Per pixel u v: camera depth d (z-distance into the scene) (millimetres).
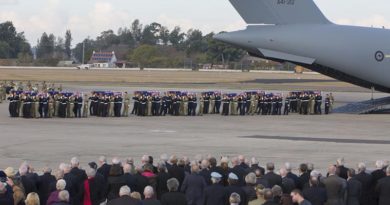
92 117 44594
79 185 16734
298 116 47969
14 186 14570
